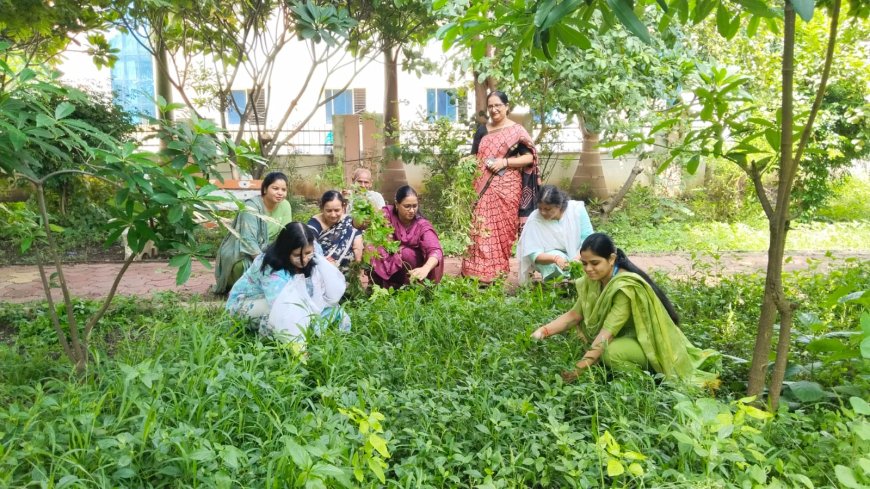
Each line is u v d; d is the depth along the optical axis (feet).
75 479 8.39
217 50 36.27
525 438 10.85
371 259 20.65
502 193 23.58
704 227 37.40
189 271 12.74
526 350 15.29
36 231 14.65
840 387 12.43
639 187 41.73
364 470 9.73
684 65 13.16
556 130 40.22
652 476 9.50
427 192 43.70
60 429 9.91
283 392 12.07
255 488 9.12
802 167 37.32
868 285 18.35
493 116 24.02
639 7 12.30
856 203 41.04
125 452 9.16
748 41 34.45
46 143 11.82
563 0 9.20
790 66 11.10
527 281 22.48
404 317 16.93
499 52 31.30
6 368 14.39
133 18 33.01
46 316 19.08
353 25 28.32
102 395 11.34
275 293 15.55
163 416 10.46
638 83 30.01
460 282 20.58
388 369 13.85
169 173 13.05
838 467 8.57
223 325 15.51
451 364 14.29
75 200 34.42
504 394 12.32
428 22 34.68
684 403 9.86
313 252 16.20
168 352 13.56
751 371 12.61
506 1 12.14
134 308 20.30
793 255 31.12
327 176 39.14
